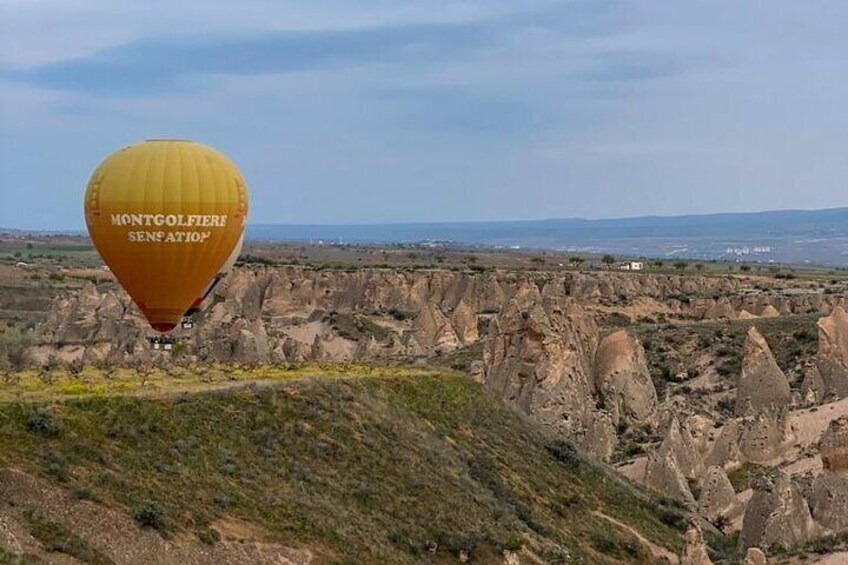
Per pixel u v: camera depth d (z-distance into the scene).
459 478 53.16
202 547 38.81
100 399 45.31
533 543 49.75
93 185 54.88
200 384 51.50
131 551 37.06
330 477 48.03
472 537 46.81
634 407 87.19
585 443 76.69
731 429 72.56
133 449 43.19
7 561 33.12
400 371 64.25
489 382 82.19
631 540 55.56
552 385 79.75
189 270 54.84
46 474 39.03
